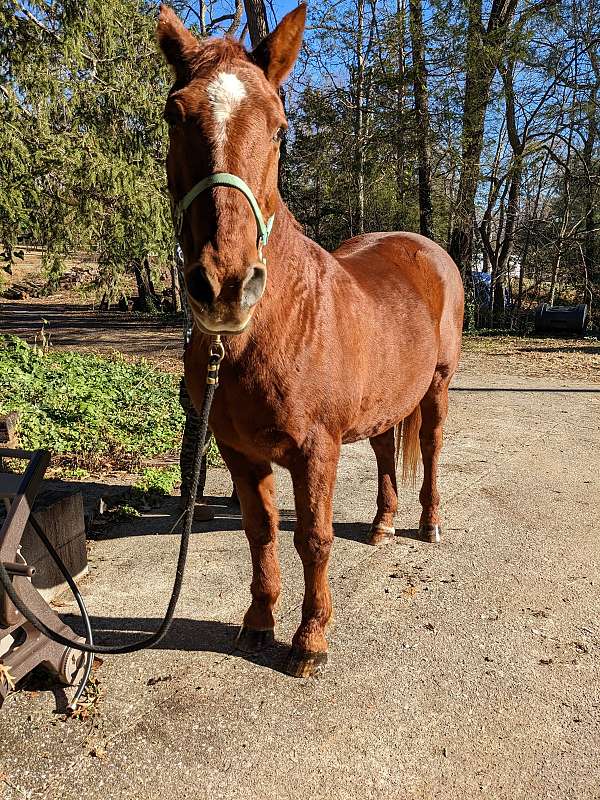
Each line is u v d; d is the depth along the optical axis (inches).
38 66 238.2
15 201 234.8
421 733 91.7
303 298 97.7
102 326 711.1
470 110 625.9
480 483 199.5
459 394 349.1
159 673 105.5
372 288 124.2
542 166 747.4
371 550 152.6
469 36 602.9
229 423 100.7
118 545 156.6
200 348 96.0
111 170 240.7
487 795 80.7
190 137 74.4
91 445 232.2
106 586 135.1
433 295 147.0
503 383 385.4
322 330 99.5
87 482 199.0
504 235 849.5
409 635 116.6
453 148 629.3
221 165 72.3
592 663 108.3
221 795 80.5
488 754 87.7
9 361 317.7
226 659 110.0
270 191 80.7
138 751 87.7
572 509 177.9
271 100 78.8
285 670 106.0
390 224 759.1
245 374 94.0
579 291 835.4
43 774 83.5
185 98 75.5
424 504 157.9
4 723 93.0
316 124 661.9
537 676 104.7
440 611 124.9
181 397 162.1
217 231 70.7
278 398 95.7
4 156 227.9
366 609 125.6
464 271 701.3
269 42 87.9
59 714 95.3
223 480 211.2
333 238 758.5
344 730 92.1
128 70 262.5
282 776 83.5
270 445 100.1
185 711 96.0
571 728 92.7
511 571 141.5
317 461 101.6
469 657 110.0
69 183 244.1
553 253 783.7
